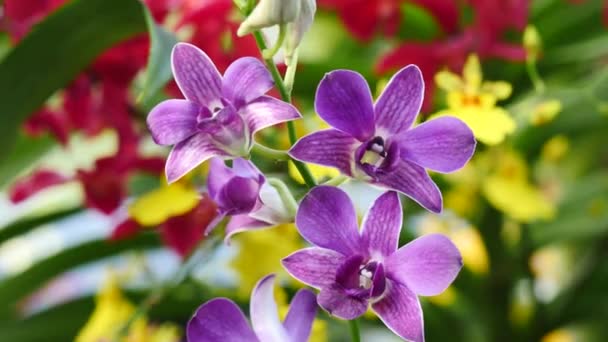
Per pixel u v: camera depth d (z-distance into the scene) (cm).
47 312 78
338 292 44
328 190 44
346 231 44
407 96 45
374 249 45
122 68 66
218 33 62
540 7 77
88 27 61
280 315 60
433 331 76
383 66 68
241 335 46
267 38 51
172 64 45
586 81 72
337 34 86
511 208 69
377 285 44
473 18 71
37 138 73
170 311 74
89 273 104
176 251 65
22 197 69
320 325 61
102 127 69
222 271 80
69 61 63
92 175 67
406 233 74
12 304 79
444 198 73
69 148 73
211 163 48
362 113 44
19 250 111
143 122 69
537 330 77
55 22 60
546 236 80
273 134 65
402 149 45
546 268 100
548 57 75
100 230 102
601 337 92
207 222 65
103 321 71
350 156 45
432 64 67
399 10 73
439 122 44
